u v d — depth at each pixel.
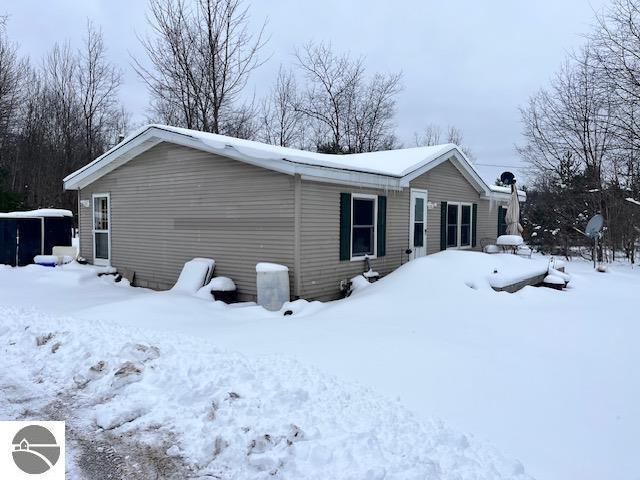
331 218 9.34
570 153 20.69
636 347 5.85
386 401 4.12
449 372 4.88
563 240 19.33
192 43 20.33
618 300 9.17
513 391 4.43
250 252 9.20
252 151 8.30
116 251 11.95
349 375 4.79
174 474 3.29
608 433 3.65
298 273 8.56
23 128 28.53
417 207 12.08
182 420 3.99
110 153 11.20
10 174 27.20
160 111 23.14
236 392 4.27
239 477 3.22
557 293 9.67
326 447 3.40
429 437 3.51
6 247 12.91
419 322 6.95
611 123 16.97
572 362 5.24
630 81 15.66
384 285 8.92
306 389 4.30
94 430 3.94
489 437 3.59
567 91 20.39
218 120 21.25
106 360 5.14
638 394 4.39
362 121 31.47
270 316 7.81
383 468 3.13
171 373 4.75
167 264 10.71
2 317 7.24
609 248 18.05
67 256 12.98
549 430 3.70
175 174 10.42
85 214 12.80
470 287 8.98
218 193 9.65
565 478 3.05
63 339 5.98
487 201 15.55
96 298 9.41
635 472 3.12
